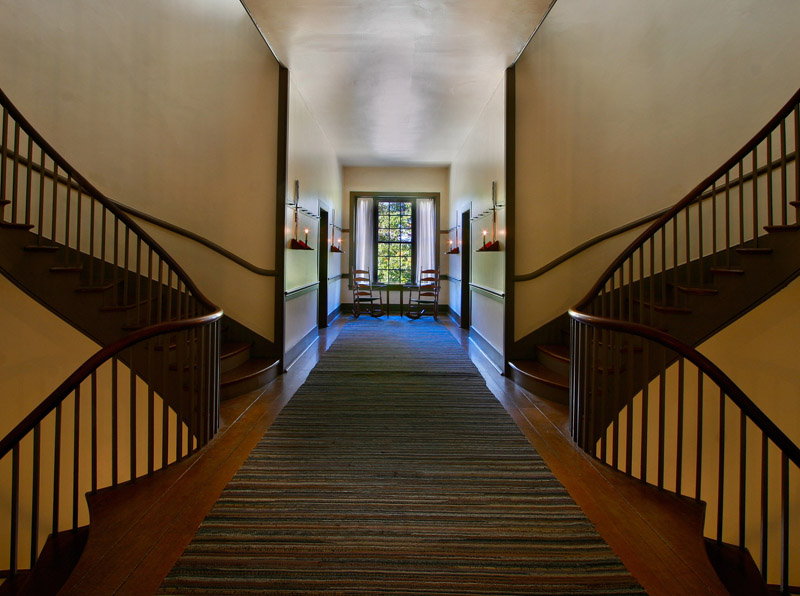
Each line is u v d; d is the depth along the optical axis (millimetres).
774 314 3125
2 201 2695
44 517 3346
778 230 2475
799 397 3076
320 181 6918
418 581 1732
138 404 3607
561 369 4152
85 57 3693
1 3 3125
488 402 3895
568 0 4117
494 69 4711
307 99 5680
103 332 3174
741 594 1968
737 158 2658
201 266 4609
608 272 3260
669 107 3705
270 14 3668
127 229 3209
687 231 2918
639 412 3361
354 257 9820
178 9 4406
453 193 8992
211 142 4633
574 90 4480
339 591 1678
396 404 3836
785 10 2891
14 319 3297
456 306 8656
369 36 4035
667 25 3701
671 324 3035
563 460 2783
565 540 1987
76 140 3648
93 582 1699
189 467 2645
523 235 4707
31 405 3352
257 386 4293
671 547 1944
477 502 2295
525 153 4680
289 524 2092
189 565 1801
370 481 2506
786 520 2020
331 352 5891
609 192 4266
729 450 3244
